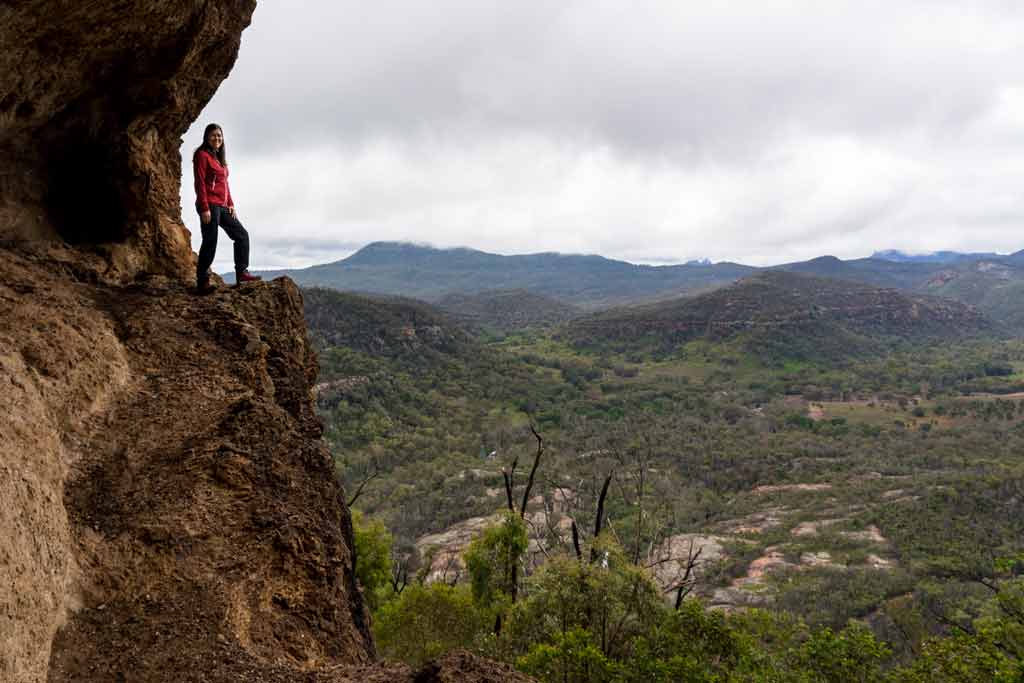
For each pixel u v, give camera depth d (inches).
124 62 319.6
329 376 4904.0
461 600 628.1
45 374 221.5
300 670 174.4
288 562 215.6
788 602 1838.1
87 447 217.6
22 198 322.0
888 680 484.7
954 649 485.4
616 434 4461.1
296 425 286.7
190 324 302.7
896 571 2023.9
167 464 224.1
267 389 290.5
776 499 3186.5
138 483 213.2
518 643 477.1
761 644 579.5
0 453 161.5
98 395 237.5
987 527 2299.5
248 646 179.8
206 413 253.1
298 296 370.6
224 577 197.2
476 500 2672.2
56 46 278.5
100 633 168.4
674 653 443.8
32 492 168.1
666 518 1347.2
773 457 4013.3
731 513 2972.4
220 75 384.5
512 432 4411.9
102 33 289.1
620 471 2415.1
